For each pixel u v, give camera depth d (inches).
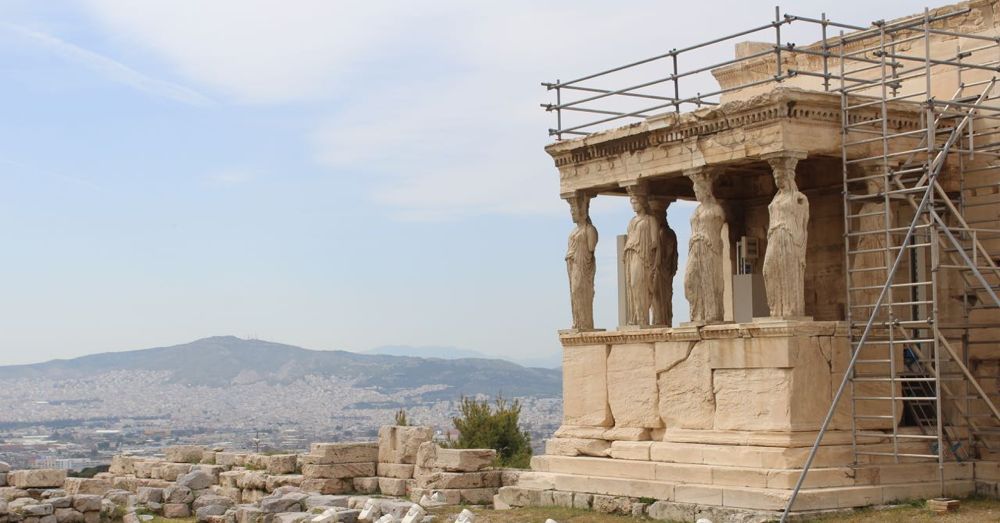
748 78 1201.4
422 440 1163.9
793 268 865.5
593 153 1020.5
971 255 937.5
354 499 1013.2
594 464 977.5
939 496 863.1
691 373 924.0
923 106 918.4
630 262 989.2
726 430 891.4
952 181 948.0
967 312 908.6
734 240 1083.9
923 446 888.9
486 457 1088.2
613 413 993.5
